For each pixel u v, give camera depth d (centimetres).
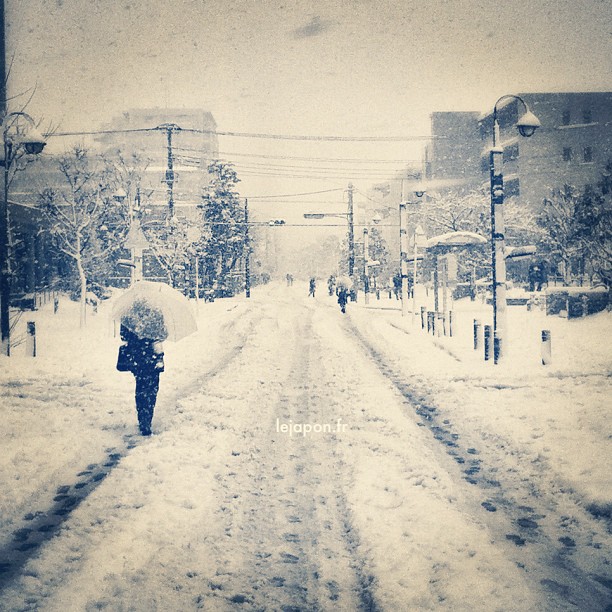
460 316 2314
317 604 365
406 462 620
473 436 730
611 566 403
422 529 460
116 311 739
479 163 4281
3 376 1138
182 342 1703
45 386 1060
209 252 3997
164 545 442
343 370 1245
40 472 598
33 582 384
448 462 632
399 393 999
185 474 592
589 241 2234
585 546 434
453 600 360
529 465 614
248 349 1631
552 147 3897
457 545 434
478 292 3188
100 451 682
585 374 1063
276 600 370
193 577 400
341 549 442
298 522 491
